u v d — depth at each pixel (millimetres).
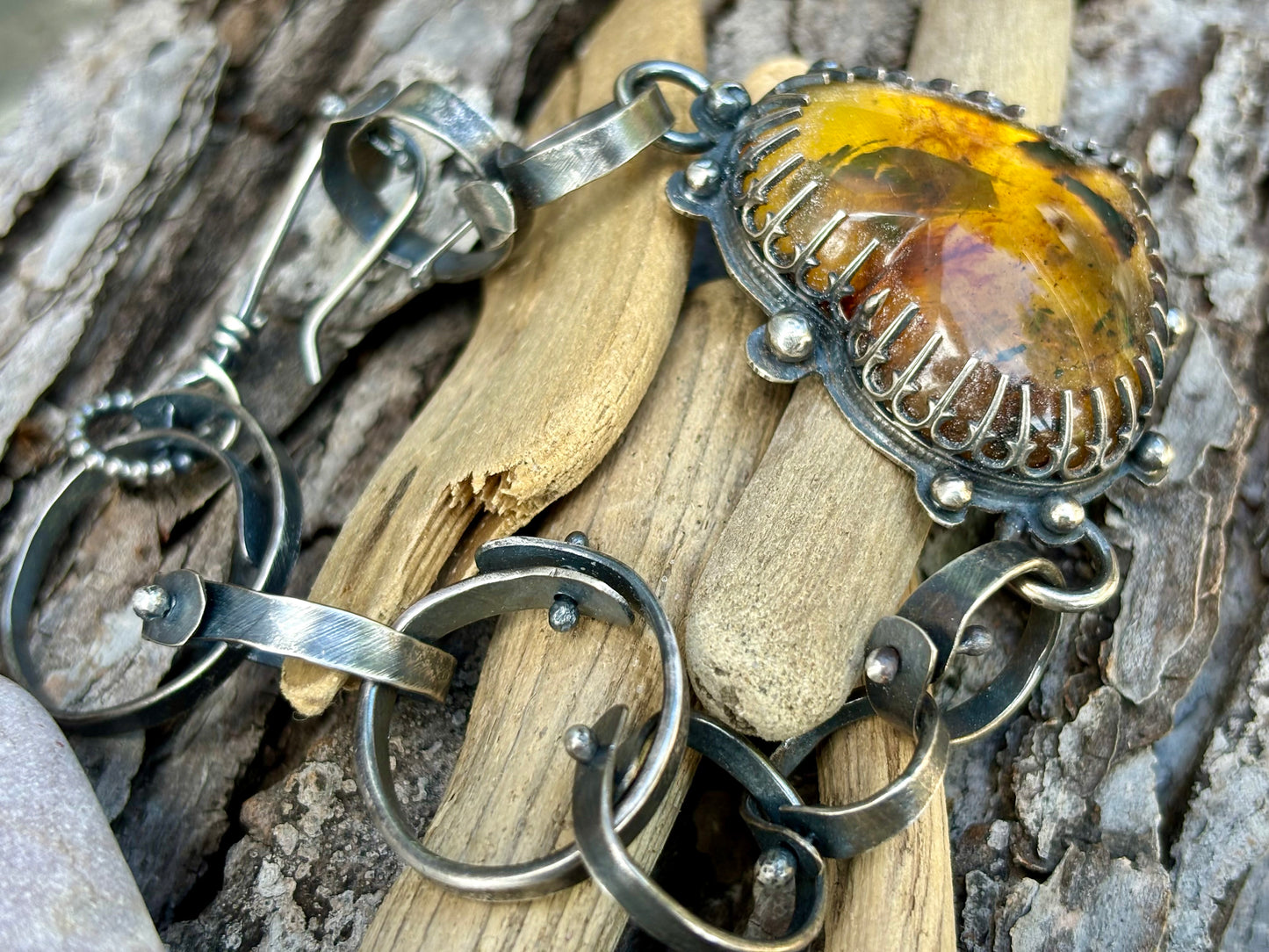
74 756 71
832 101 78
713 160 81
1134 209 78
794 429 77
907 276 72
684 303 87
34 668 80
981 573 69
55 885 63
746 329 83
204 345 96
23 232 90
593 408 76
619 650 73
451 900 67
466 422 80
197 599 69
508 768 71
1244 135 100
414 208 87
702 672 69
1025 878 79
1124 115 105
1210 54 105
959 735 74
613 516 78
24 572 81
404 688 71
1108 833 78
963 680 85
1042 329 71
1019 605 87
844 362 75
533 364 80
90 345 92
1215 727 83
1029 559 70
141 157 92
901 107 77
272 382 96
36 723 70
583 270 85
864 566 71
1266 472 89
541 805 70
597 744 65
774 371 76
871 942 67
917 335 71
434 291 101
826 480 73
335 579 78
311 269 97
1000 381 70
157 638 70
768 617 68
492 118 106
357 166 90
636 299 80
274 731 87
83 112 91
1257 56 102
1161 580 85
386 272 97
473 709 76
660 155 89
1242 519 88
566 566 72
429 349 100
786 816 69
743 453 80
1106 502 88
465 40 105
